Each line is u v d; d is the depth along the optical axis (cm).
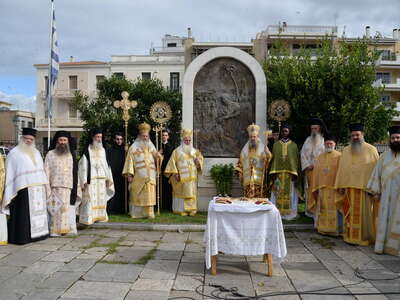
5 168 706
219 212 547
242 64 1049
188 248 683
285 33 3238
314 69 1335
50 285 491
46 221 743
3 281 505
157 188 1007
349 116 1277
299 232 832
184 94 1045
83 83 4069
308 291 480
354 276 539
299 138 1399
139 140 952
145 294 466
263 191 952
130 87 2383
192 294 469
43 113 4188
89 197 842
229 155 1039
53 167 769
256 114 1031
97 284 497
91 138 884
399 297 461
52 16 1414
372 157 726
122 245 699
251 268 574
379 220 665
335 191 771
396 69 3444
